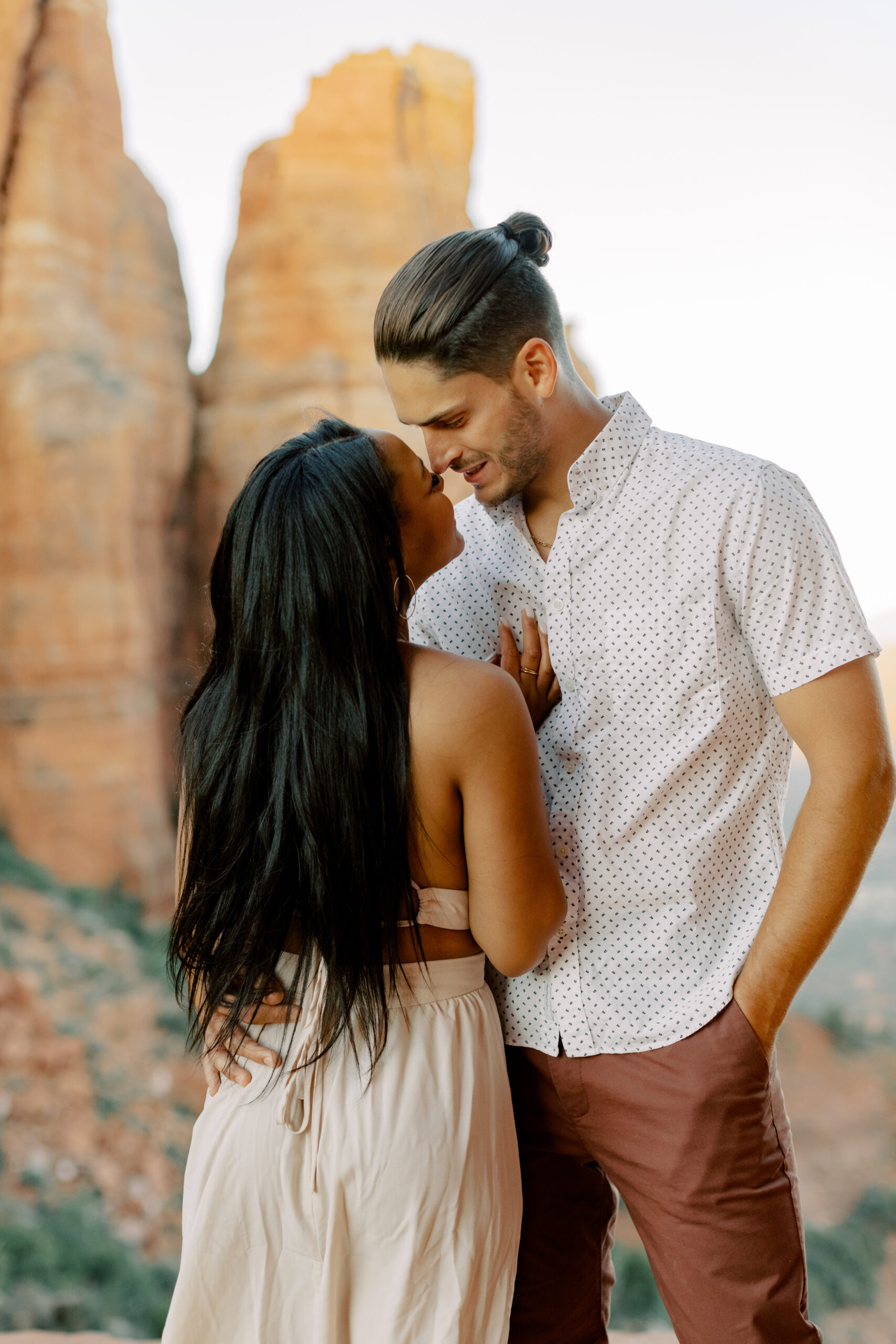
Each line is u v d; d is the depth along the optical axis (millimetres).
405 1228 1134
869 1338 8844
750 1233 1294
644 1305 8750
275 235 14516
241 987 1191
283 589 1132
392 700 1132
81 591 12953
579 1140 1448
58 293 13219
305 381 14062
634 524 1292
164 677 13711
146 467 13484
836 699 1217
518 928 1186
